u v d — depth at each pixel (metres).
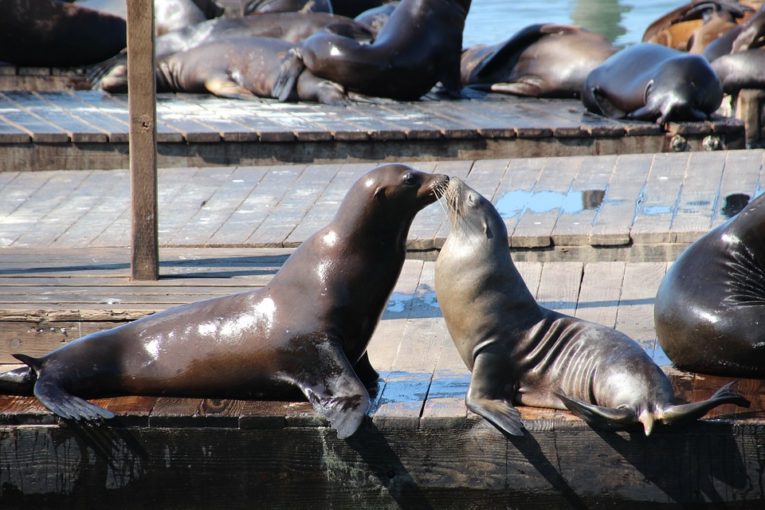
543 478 22.78
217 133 49.84
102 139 49.59
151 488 23.84
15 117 54.34
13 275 31.66
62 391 23.66
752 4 75.44
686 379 24.53
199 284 30.70
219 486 23.69
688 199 38.88
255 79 59.84
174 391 24.19
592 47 59.25
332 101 57.47
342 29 65.31
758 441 22.12
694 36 71.00
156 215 30.97
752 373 24.19
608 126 51.03
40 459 23.86
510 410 22.48
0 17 66.00
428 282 32.44
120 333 24.52
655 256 35.16
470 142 50.47
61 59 68.25
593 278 32.09
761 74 59.22
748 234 24.36
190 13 69.81
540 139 50.66
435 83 59.19
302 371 23.41
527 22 106.31
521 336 23.27
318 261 23.67
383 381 25.22
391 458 23.12
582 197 39.91
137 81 30.31
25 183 44.12
